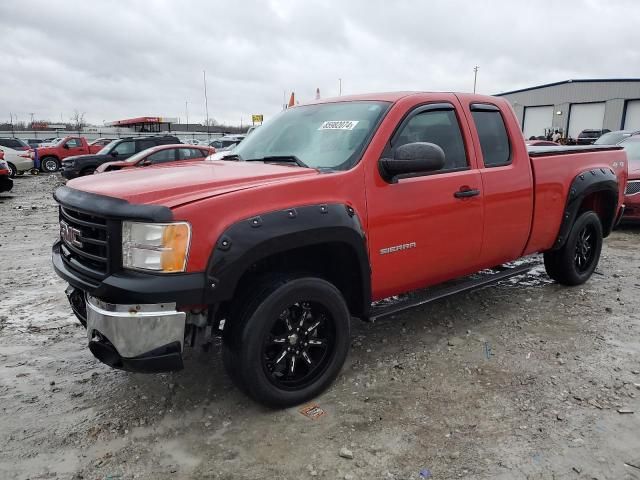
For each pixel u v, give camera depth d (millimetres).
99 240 2787
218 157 4203
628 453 2709
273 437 2883
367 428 2955
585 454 2699
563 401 3199
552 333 4234
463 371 3607
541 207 4609
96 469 2641
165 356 2686
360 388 3396
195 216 2658
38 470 2635
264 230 2807
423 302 3889
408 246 3602
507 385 3408
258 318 2902
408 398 3266
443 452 2732
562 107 45250
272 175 3141
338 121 3746
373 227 3377
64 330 4465
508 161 4348
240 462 2680
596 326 4371
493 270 5797
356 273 3367
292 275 3072
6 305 5098
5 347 4113
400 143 3600
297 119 4090
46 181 20953
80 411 3172
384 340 4125
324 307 3195
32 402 3277
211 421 3045
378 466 2635
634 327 4344
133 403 3252
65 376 3625
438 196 3721
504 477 2539
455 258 3975
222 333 3053
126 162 14562
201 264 2672
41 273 6273
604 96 42250
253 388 2977
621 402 3182
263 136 4176
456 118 4043
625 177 5738
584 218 5230
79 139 26391
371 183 3367
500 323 4449
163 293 2586
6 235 8844
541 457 2680
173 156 15102
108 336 2691
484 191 4043
